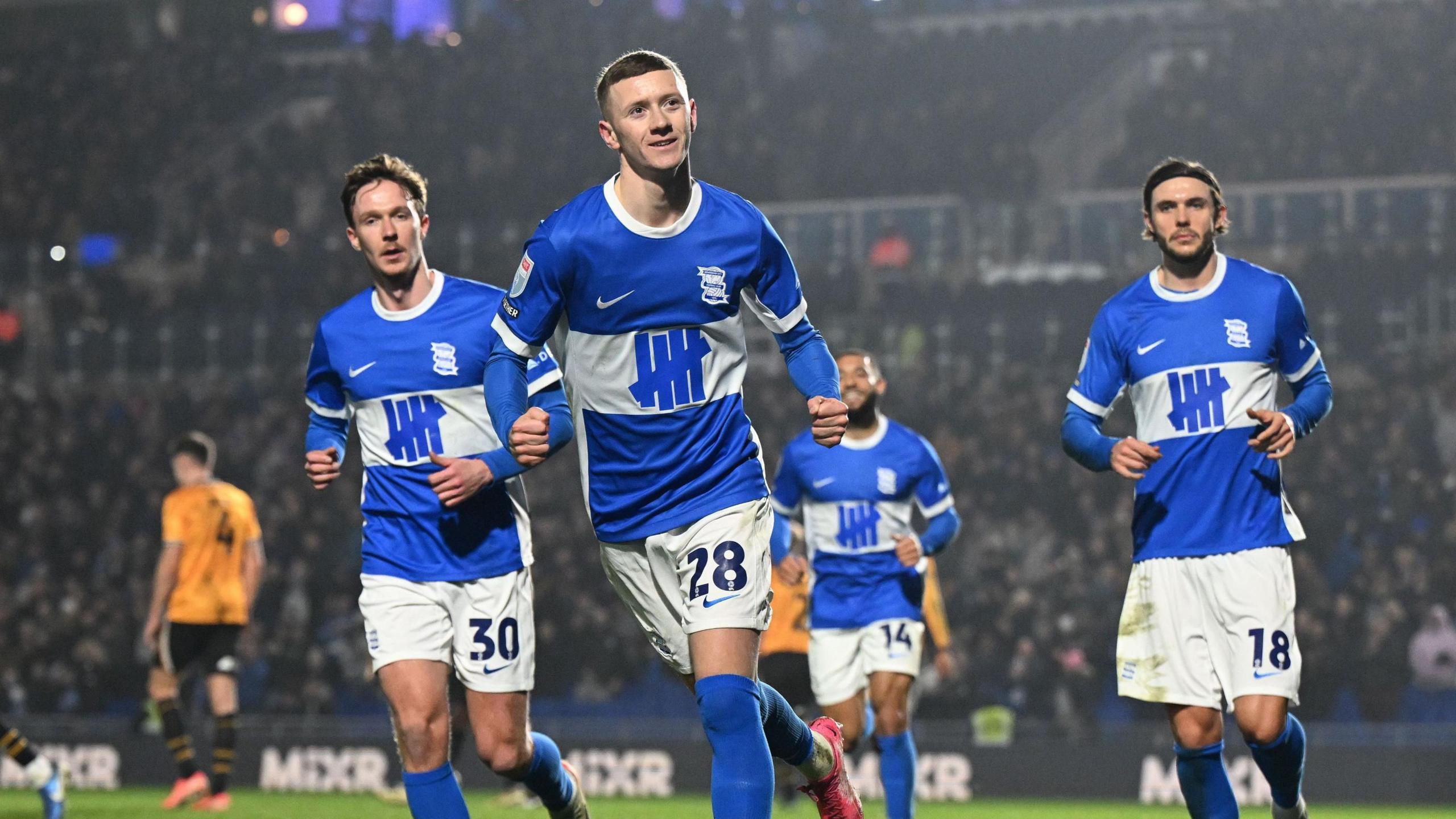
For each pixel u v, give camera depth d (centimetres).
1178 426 721
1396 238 2834
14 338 3188
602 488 604
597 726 2012
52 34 4012
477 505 679
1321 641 2034
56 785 1087
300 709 2208
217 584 1390
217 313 3169
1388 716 1988
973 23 3700
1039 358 2803
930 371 2811
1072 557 2275
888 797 1016
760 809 555
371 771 1825
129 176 3619
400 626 671
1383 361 2644
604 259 571
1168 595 721
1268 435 662
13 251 3347
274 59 3916
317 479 680
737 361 598
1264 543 708
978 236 3003
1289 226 2883
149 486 2772
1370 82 3094
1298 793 765
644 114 554
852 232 3044
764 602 588
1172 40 3434
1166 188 722
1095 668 2123
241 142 3706
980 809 1611
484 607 679
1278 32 3362
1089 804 1702
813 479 1045
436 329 682
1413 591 2102
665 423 585
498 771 688
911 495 1049
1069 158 3344
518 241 3159
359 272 3120
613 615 2389
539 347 600
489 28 3797
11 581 2617
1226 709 728
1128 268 2902
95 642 2348
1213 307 723
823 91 3553
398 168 694
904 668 1020
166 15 4003
